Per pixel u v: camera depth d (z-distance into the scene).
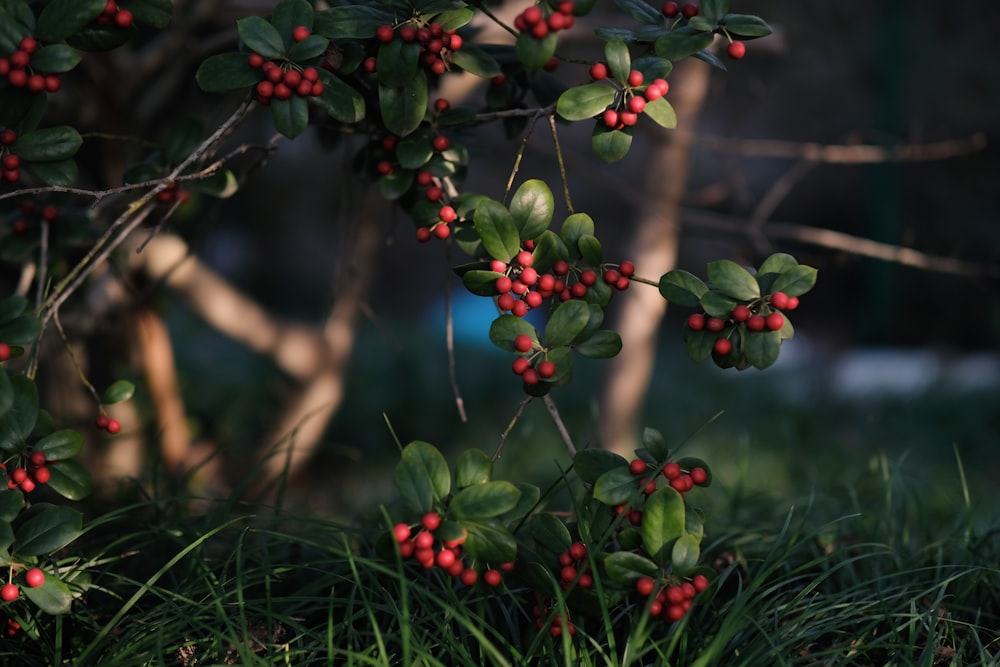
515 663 1.56
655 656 1.59
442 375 4.50
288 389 2.88
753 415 4.11
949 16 4.80
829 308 6.43
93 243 1.75
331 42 1.56
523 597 1.63
